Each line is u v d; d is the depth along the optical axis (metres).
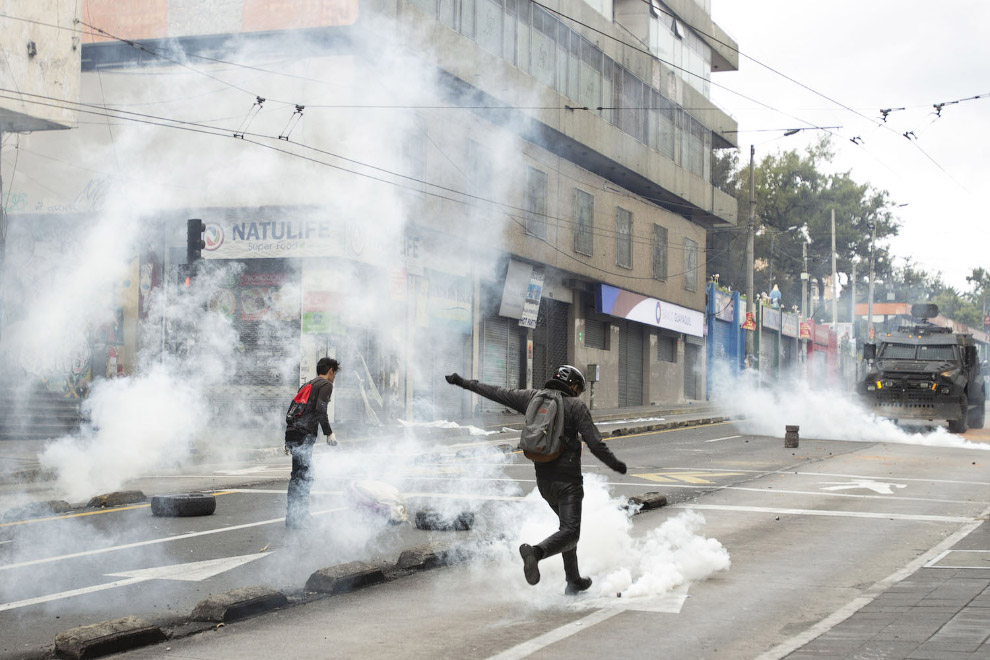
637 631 6.36
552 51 34.09
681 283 48.19
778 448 21.56
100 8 25.17
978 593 7.25
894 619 6.49
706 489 14.02
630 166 39.50
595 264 38.62
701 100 48.28
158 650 5.97
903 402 26.31
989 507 12.44
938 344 28.08
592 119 36.25
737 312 56.19
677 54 45.91
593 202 38.59
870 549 9.46
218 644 6.09
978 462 18.55
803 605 7.12
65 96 19.30
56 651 5.88
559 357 37.94
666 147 43.84
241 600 6.82
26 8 18.45
